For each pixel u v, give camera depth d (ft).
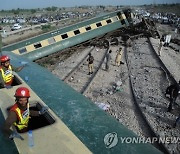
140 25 95.45
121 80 46.44
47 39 66.44
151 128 27.71
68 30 71.36
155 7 435.53
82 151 11.12
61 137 12.06
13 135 11.56
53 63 62.95
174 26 156.66
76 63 59.52
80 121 14.98
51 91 19.99
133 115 31.76
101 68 53.83
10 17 352.69
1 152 11.32
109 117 15.90
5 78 19.95
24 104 11.94
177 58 69.00
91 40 79.46
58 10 529.45
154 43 83.76
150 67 55.62
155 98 37.19
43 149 11.06
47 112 14.56
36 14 412.98
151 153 12.37
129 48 77.77
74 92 20.36
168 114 31.91
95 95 38.88
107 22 82.48
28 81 22.52
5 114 14.37
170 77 47.93
